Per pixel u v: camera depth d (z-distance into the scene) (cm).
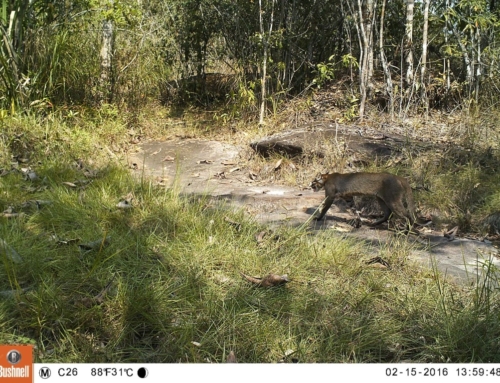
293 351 188
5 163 411
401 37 616
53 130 472
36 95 520
